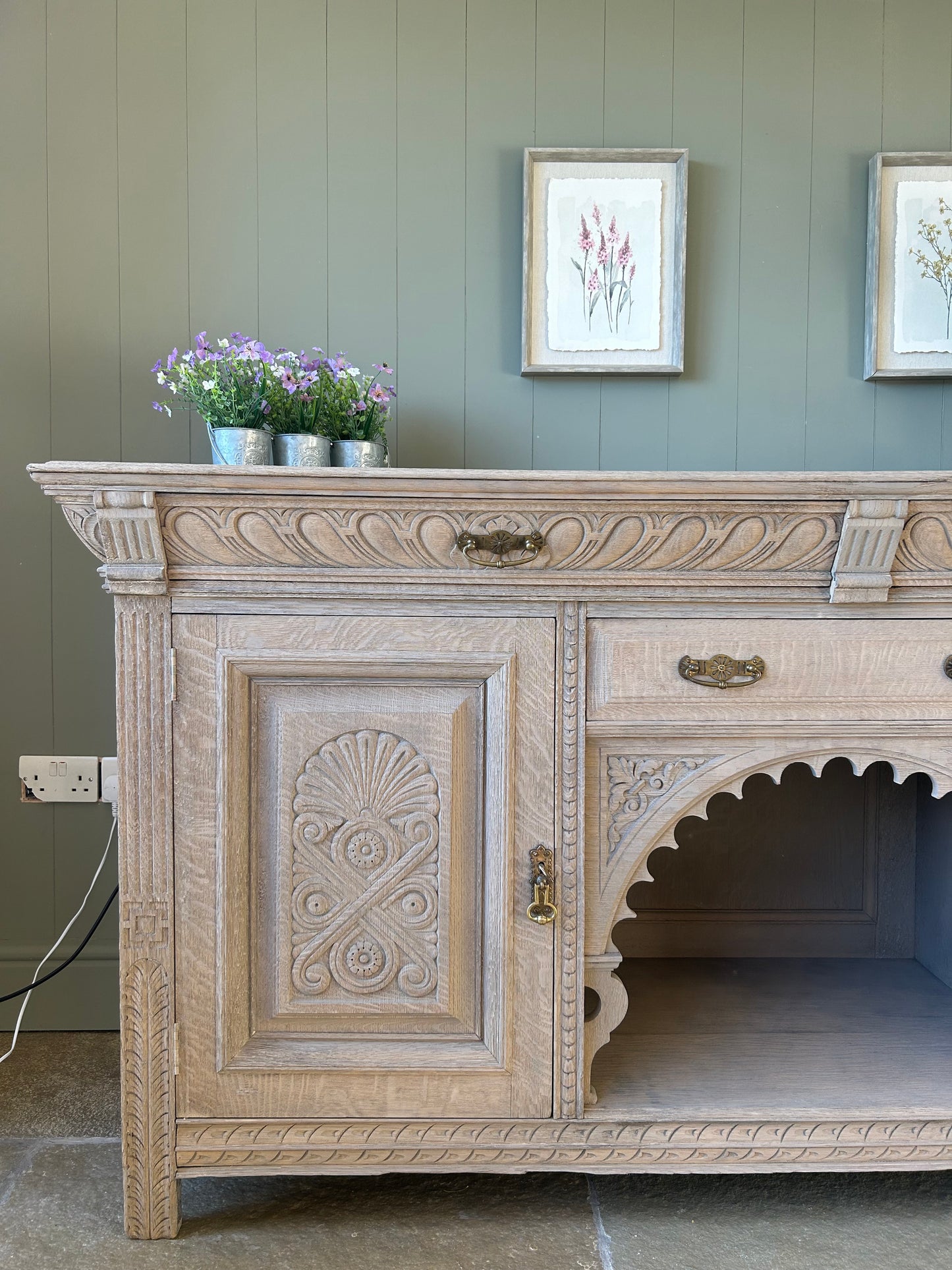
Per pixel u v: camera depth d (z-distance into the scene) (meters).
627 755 1.11
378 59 1.53
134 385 1.55
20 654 1.58
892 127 1.55
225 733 1.06
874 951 1.67
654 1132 1.11
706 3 1.53
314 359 1.50
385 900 1.09
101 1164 1.23
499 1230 1.12
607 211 1.53
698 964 1.64
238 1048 1.08
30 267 1.54
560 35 1.53
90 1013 1.61
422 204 1.54
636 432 1.57
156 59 1.52
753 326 1.57
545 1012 1.09
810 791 1.66
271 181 1.54
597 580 1.06
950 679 1.10
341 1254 1.07
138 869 1.06
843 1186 1.22
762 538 1.05
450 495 1.01
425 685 1.08
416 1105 1.10
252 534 1.02
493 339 1.56
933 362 1.56
